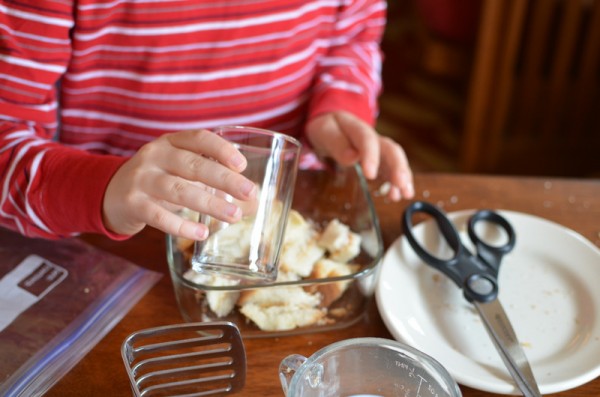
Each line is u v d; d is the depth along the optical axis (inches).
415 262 29.1
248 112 37.8
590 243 30.1
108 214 26.0
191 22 33.2
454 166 83.1
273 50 36.2
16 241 29.3
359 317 26.6
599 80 72.1
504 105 71.2
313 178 32.4
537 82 71.0
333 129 34.7
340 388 21.3
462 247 28.8
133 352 22.3
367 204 29.3
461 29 76.8
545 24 67.3
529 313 27.1
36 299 26.5
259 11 34.6
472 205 33.9
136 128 35.9
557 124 73.4
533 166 76.5
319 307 25.6
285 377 20.2
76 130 35.1
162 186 23.7
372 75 40.6
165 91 34.8
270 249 24.6
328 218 31.2
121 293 27.1
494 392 23.5
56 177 26.9
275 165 24.6
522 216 31.5
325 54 40.6
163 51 33.4
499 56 68.3
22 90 29.7
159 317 26.3
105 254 29.0
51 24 29.1
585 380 23.8
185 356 23.0
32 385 23.1
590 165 77.0
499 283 28.5
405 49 108.7
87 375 23.7
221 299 25.2
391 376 21.2
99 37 31.4
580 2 65.2
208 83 35.4
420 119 92.5
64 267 28.1
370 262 27.6
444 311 27.1
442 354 24.7
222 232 24.2
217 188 23.3
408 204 33.6
